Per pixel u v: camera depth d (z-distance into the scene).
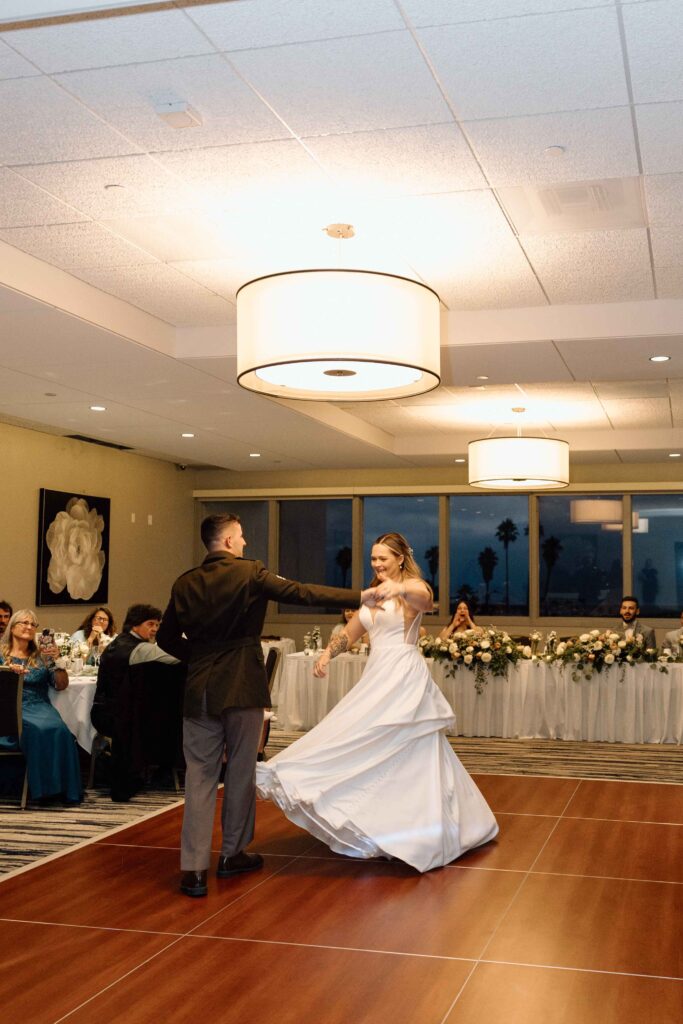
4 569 11.33
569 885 4.81
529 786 7.29
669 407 10.99
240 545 5.04
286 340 5.25
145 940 4.05
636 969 3.74
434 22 3.49
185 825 4.74
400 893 4.68
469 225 5.49
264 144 4.49
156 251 5.93
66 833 5.95
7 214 5.33
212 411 9.96
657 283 6.56
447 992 3.53
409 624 5.47
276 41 3.62
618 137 4.40
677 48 3.65
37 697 7.06
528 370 8.12
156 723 6.97
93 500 12.94
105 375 8.28
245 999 3.46
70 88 3.98
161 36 3.60
